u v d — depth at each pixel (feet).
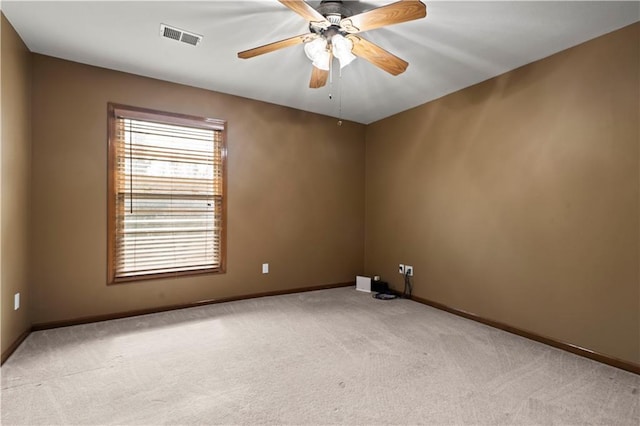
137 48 8.53
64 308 9.23
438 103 11.75
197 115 11.10
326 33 6.61
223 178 11.67
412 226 12.73
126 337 8.59
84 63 9.39
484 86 10.20
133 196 10.24
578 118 7.97
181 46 8.42
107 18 7.19
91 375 6.64
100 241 9.70
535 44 8.02
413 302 12.23
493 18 6.97
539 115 8.77
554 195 8.43
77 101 9.34
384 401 5.85
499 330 9.45
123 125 10.05
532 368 7.13
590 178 7.74
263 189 12.55
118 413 5.44
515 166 9.33
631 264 7.08
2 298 7.05
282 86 10.96
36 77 8.80
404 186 13.12
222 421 5.27
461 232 10.85
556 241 8.38
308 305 11.68
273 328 9.37
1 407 5.56
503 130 9.65
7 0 6.52
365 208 15.08
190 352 7.76
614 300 7.32
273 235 12.82
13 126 7.62
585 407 5.73
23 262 8.29
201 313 10.60
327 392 6.12
